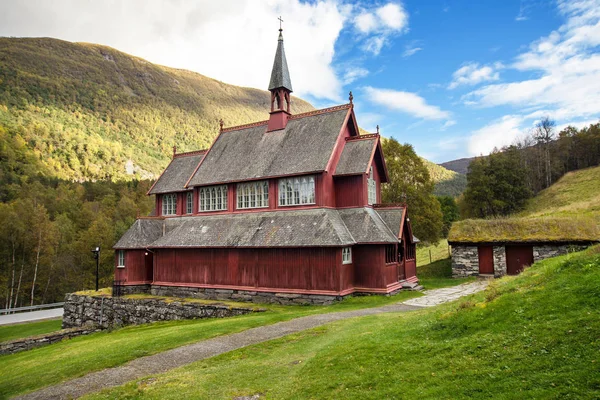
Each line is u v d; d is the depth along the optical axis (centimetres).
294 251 3216
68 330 3428
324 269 3073
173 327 2753
